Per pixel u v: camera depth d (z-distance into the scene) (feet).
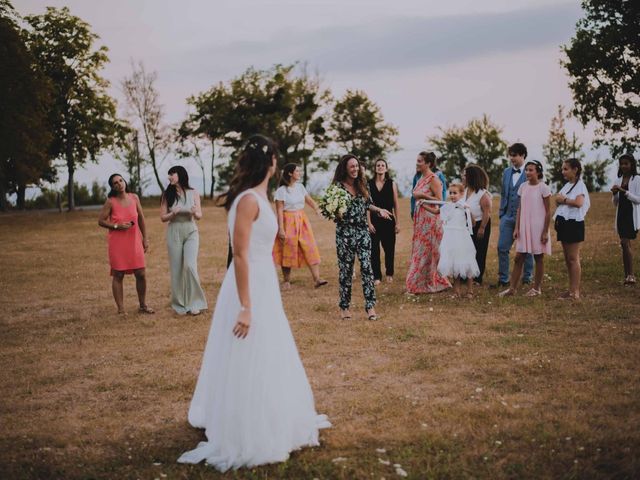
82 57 139.44
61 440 14.20
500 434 13.61
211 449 13.24
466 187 31.55
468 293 28.37
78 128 138.41
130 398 17.11
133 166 167.84
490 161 194.70
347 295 25.45
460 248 27.86
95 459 13.30
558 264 36.22
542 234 27.45
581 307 25.22
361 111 225.76
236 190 13.42
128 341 23.27
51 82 119.75
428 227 30.07
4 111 107.96
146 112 162.40
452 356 19.54
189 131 175.94
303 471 12.43
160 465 12.88
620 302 25.84
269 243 13.47
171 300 28.71
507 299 27.53
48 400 17.12
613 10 116.88
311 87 184.03
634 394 15.48
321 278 36.40
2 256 52.95
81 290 35.50
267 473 12.39
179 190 27.68
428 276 30.25
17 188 158.81
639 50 114.42
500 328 22.72
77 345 22.98
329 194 24.48
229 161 179.01
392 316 25.50
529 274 31.24
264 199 13.43
